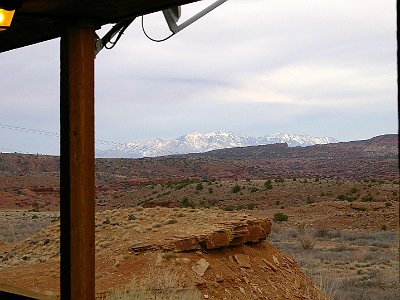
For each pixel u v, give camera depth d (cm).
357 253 2970
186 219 1670
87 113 438
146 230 1577
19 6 395
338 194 6794
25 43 523
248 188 7462
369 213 5062
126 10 427
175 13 445
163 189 8069
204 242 1404
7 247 2122
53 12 429
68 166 430
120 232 1628
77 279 426
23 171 12169
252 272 1416
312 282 1582
